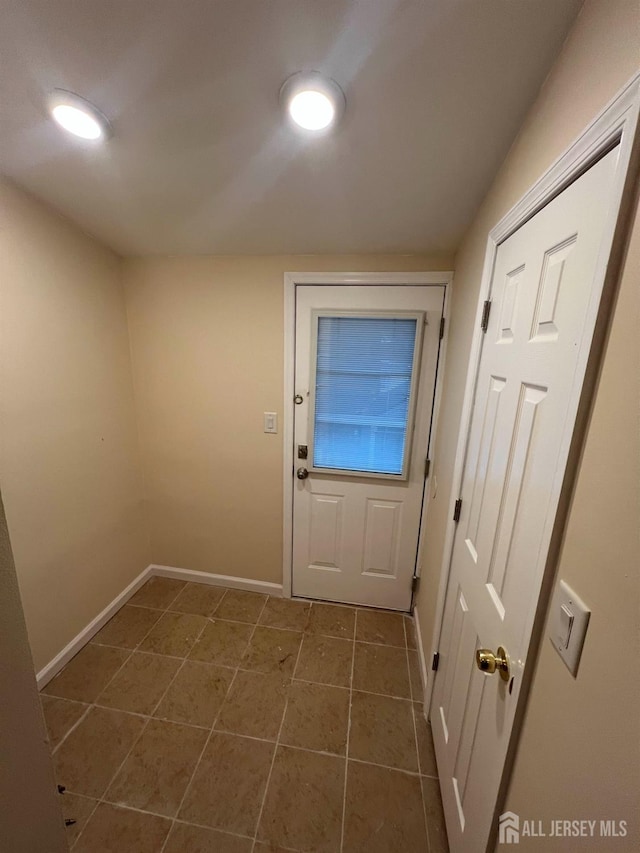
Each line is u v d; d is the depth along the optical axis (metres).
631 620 0.40
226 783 1.20
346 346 1.83
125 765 1.25
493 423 0.96
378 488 1.97
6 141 1.00
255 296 1.86
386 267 1.73
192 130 0.94
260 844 1.05
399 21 0.64
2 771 0.48
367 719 1.43
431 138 0.94
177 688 1.55
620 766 0.40
